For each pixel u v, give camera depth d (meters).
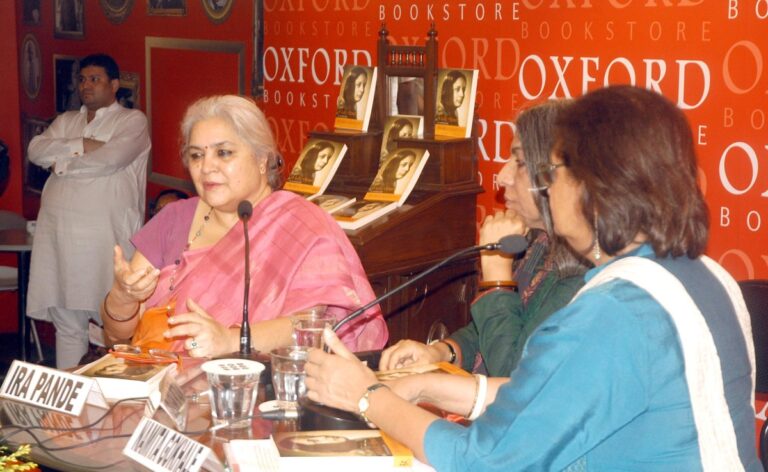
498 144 3.69
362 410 1.70
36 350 6.49
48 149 5.38
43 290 5.41
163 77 5.68
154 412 1.93
